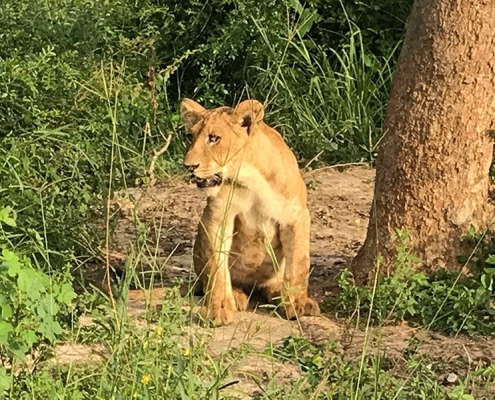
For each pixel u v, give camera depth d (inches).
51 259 376.5
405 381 276.1
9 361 272.5
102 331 299.4
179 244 462.9
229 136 347.6
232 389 269.9
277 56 632.4
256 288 384.5
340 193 562.3
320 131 620.4
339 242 478.3
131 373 256.5
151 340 272.5
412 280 362.3
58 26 554.3
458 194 370.9
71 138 425.1
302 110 629.0
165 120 588.4
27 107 425.1
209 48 636.7
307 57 630.5
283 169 358.0
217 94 641.6
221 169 348.5
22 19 547.2
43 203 383.6
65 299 255.8
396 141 374.3
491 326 346.0
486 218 376.2
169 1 661.3
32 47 526.3
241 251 370.6
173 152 582.6
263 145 354.6
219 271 358.3
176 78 655.1
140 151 555.2
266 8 636.7
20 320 248.2
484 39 362.9
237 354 289.0
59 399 249.3
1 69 434.9
